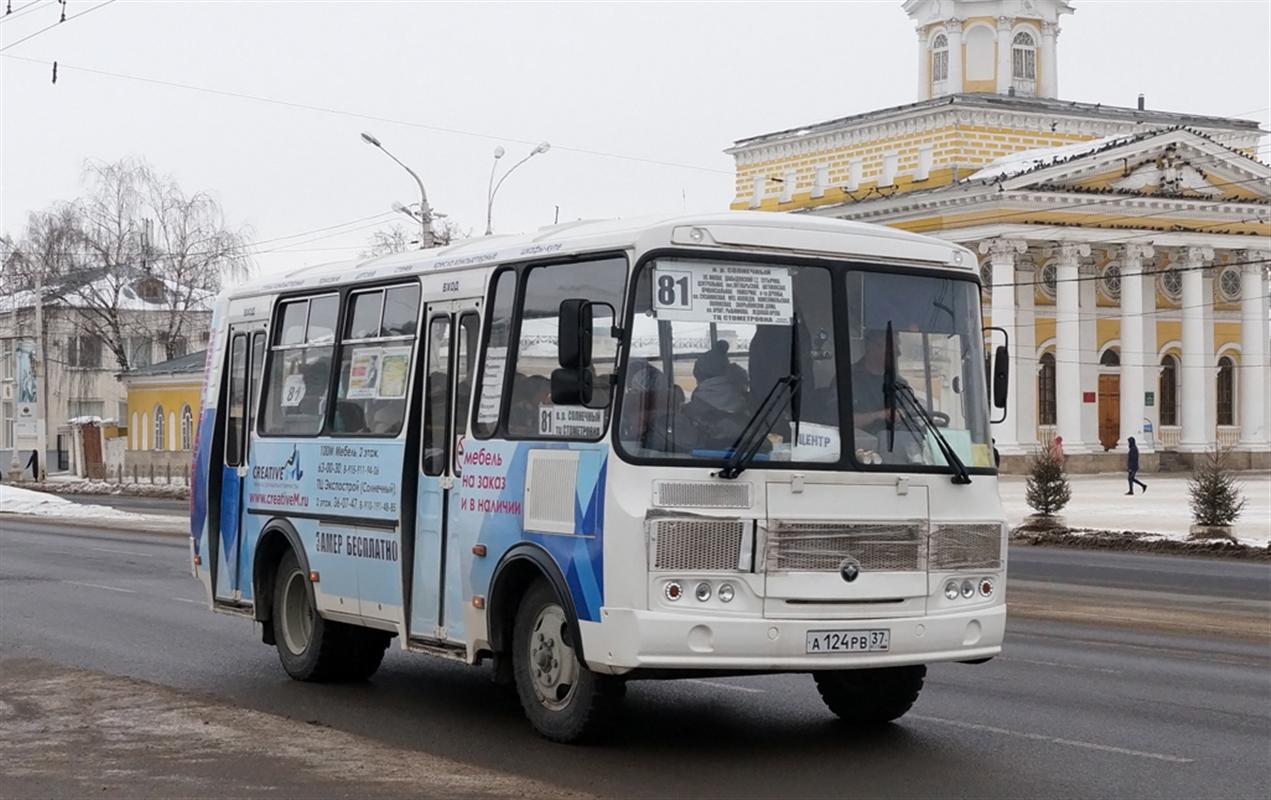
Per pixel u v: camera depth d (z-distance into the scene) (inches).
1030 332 2628.0
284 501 546.3
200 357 2925.7
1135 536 1285.7
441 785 356.5
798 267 407.8
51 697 482.9
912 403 413.7
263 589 561.0
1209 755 407.5
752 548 390.0
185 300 3048.7
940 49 2797.7
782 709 478.6
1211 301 2802.7
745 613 388.8
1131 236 2583.7
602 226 424.2
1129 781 376.5
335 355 525.3
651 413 392.2
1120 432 2682.1
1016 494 2022.6
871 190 2741.1
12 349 3486.7
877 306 415.5
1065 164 2503.7
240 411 582.6
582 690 410.3
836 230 414.0
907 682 442.6
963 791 365.7
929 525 409.4
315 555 525.0
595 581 394.0
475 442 448.1
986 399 430.0
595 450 398.0
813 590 394.3
